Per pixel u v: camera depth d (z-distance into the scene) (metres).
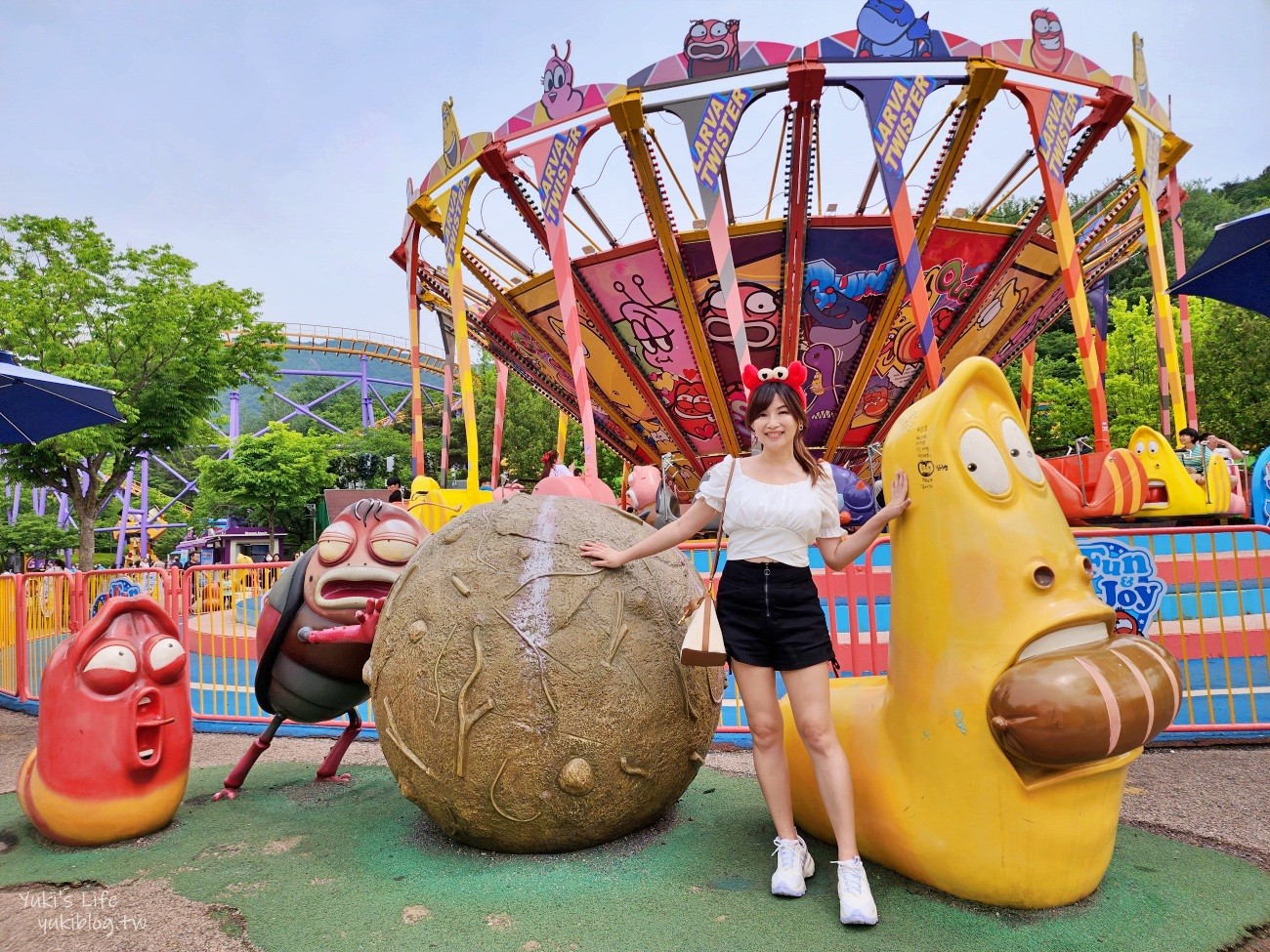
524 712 2.96
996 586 2.73
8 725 7.45
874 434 13.70
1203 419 23.39
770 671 2.90
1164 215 13.73
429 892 2.90
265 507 34.31
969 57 9.55
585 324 12.59
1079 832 2.67
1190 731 5.31
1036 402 29.16
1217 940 2.48
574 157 10.11
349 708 4.54
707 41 9.54
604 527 3.37
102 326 22.06
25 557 35.91
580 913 2.69
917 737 2.87
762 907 2.72
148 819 3.72
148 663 3.79
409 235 12.94
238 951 2.54
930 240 10.92
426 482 11.69
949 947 2.44
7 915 2.88
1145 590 5.58
